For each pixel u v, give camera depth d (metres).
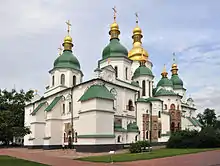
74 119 49.94
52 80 61.91
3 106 47.25
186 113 80.00
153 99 60.34
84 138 41.91
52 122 52.03
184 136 45.94
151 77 65.56
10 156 35.47
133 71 69.56
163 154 31.66
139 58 70.94
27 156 35.19
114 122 48.56
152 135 57.78
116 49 58.59
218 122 123.06
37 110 59.56
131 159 26.84
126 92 53.84
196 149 40.44
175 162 23.48
